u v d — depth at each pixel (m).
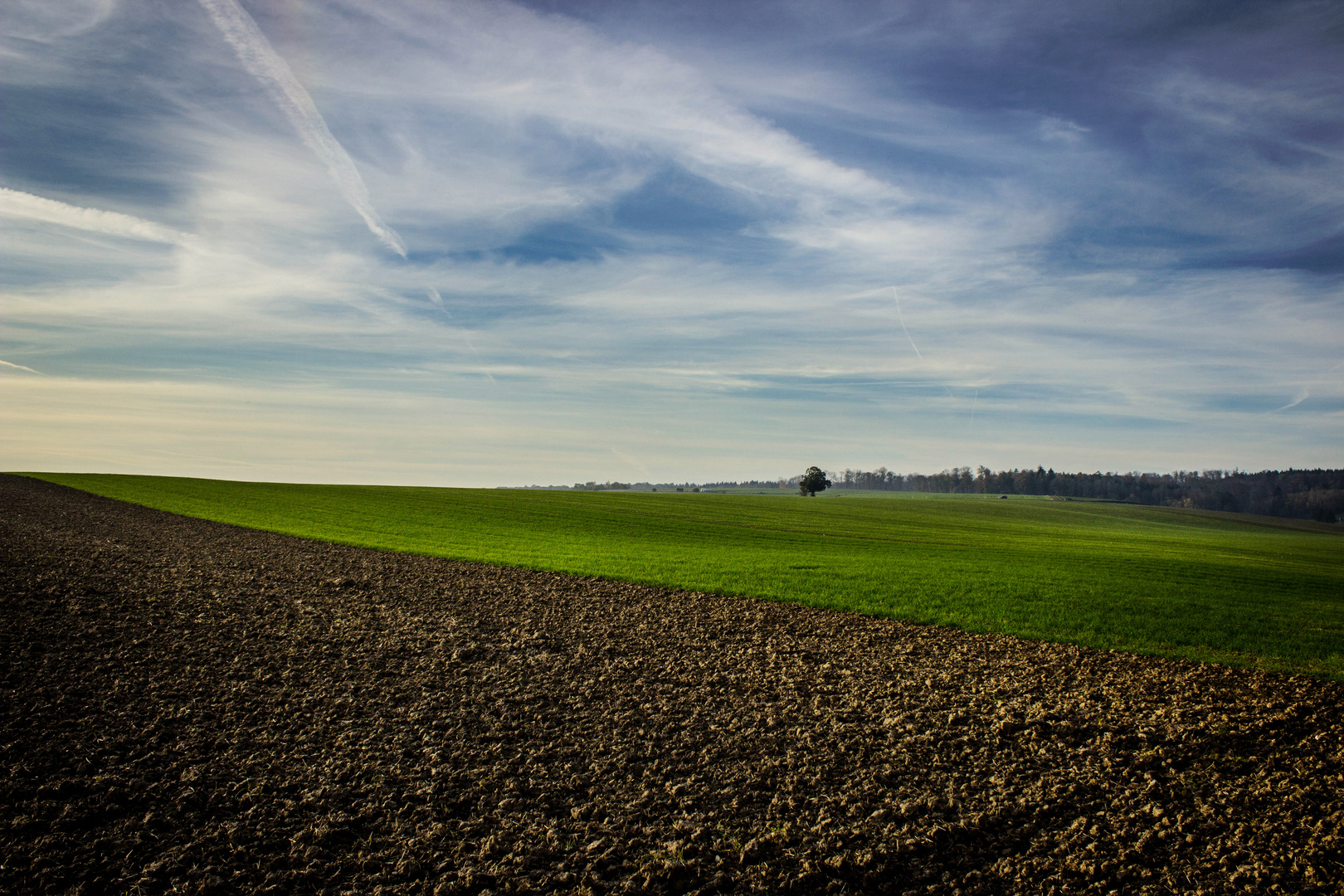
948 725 11.27
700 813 8.19
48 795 7.93
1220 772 9.54
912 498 130.75
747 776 9.23
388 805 8.14
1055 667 14.91
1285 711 12.05
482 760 9.52
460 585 23.16
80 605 16.83
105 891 6.29
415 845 7.29
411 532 40.62
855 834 7.74
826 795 8.72
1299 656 16.19
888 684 13.52
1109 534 73.00
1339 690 13.38
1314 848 7.57
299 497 62.75
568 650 15.52
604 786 8.86
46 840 7.05
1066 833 7.89
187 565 24.25
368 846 7.23
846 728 11.03
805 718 11.47
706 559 32.31
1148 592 25.44
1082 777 9.34
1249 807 8.54
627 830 7.74
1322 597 26.81
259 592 20.22
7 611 15.63
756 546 41.19
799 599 22.27
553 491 92.69
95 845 7.00
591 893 6.53
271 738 9.95
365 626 16.84
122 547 28.02
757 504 87.19
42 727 9.82
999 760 9.90
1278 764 9.83
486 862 7.02
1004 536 60.53
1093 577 29.31
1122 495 181.00
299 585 21.66
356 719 10.83
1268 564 44.16
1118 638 17.69
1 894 6.16
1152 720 11.51
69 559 23.61
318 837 7.33
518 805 8.28
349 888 6.51
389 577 24.22
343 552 30.42
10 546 25.88
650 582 24.81
